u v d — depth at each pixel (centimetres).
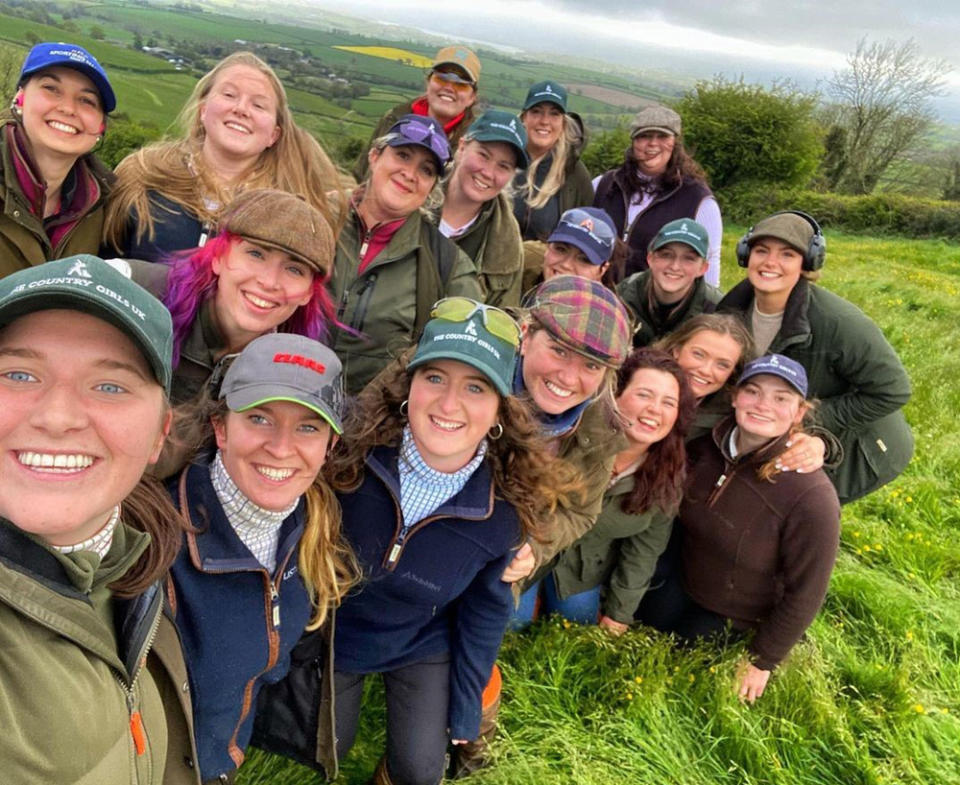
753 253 373
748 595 354
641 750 303
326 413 180
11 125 294
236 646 199
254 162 340
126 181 316
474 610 263
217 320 248
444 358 211
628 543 354
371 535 239
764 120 3056
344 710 265
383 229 329
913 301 1320
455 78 489
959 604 440
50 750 107
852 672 362
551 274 395
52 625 111
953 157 4175
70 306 104
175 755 177
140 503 150
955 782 312
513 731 305
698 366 348
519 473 240
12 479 108
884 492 553
